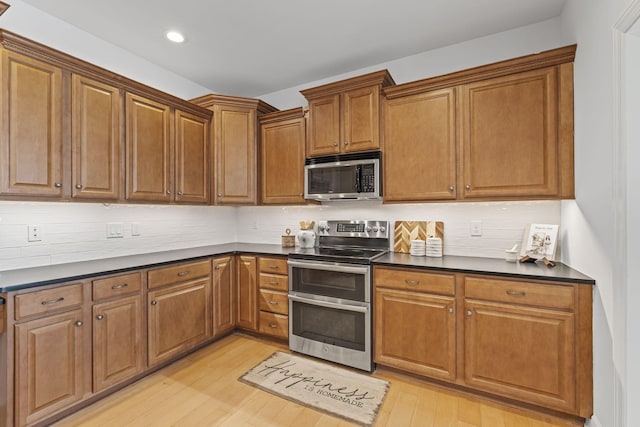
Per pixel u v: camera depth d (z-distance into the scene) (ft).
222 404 6.42
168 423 5.85
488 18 7.27
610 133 4.70
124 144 7.47
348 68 9.71
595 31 5.20
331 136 8.82
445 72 8.51
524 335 5.94
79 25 7.46
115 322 6.61
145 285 7.23
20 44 5.69
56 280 5.68
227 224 11.92
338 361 7.96
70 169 6.46
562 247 7.06
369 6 6.79
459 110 7.25
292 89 11.09
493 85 6.89
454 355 6.61
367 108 8.32
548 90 6.38
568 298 5.58
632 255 4.37
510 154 6.73
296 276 8.66
